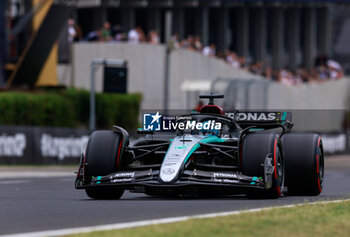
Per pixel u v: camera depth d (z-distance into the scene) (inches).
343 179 2488.9
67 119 3966.5
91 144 1285.7
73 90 4141.2
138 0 5492.1
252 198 1295.5
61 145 3486.7
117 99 4367.6
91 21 5442.9
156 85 4790.8
